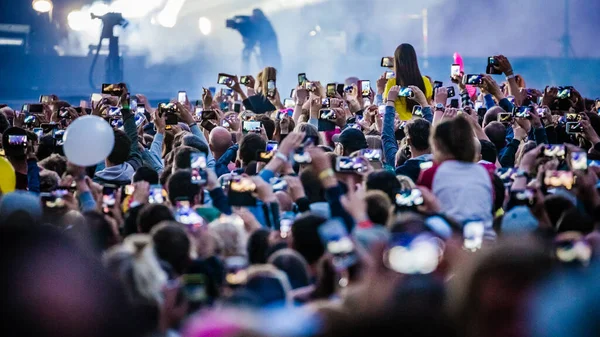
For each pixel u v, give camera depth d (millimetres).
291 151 17766
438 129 16172
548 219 15688
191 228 14602
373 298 8844
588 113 26172
